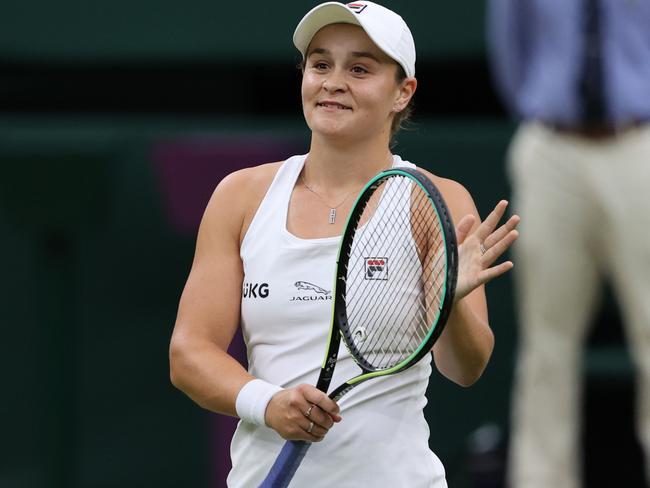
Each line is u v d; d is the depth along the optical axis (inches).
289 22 1075.3
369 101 540.4
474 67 1124.5
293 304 540.1
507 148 1024.2
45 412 1043.9
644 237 939.3
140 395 1041.5
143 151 1045.2
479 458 992.2
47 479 1040.8
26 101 1153.4
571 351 961.5
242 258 555.5
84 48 1101.1
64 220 1046.4
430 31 1063.0
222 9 1082.7
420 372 547.2
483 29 1054.4
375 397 538.0
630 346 1010.7
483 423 1011.9
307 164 562.3
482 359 542.3
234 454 564.7
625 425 1029.2
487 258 507.5
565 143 943.7
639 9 932.6
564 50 936.3
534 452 959.0
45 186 1046.4
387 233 538.0
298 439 518.9
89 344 1045.8
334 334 523.2
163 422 1039.0
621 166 935.0
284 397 516.7
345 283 526.0
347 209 548.1
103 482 1040.2
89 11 1099.3
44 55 1104.8
